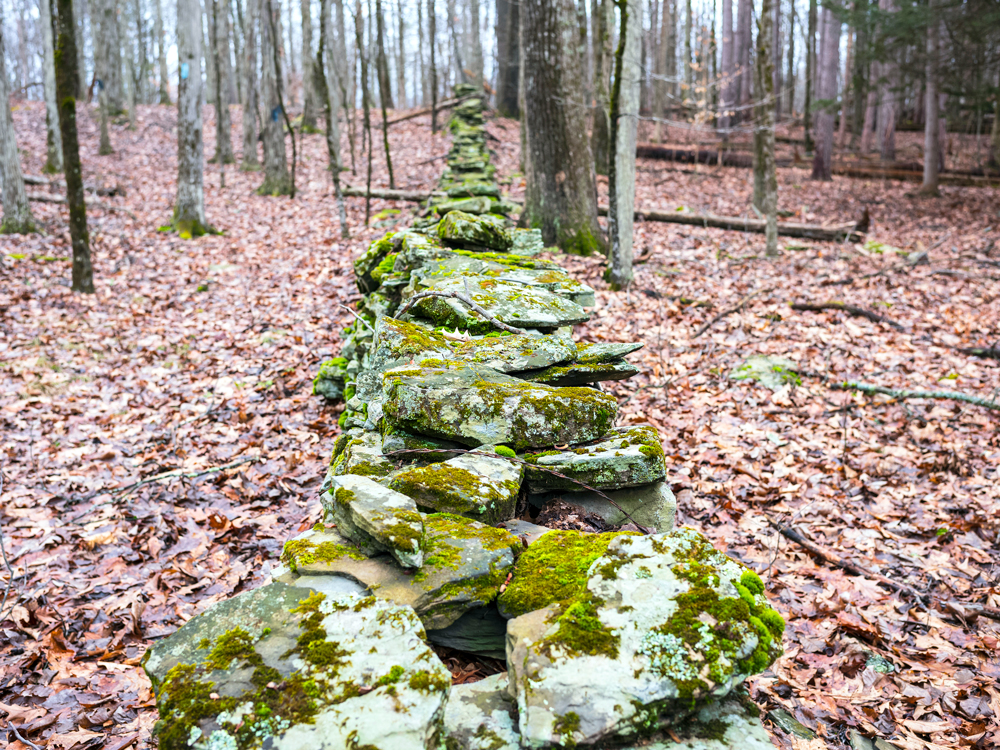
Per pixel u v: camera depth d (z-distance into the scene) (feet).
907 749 9.39
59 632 11.88
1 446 19.57
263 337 27.55
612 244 30.78
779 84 102.99
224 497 16.70
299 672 4.94
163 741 4.60
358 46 48.32
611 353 10.72
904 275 36.65
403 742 4.49
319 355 25.39
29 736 9.66
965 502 16.43
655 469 8.21
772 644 5.36
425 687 4.82
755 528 15.25
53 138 67.26
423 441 8.57
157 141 86.33
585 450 8.32
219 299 32.94
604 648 5.16
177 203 46.37
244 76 71.00
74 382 24.25
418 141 78.48
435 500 7.22
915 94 100.42
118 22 115.44
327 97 40.70
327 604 5.59
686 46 97.19
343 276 35.04
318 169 67.62
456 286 12.56
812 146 88.17
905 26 55.77
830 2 58.34
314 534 7.06
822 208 59.47
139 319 30.37
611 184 29.68
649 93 95.35
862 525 15.52
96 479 17.83
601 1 49.65
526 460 8.21
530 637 5.40
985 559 14.26
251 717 4.63
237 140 88.53
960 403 21.62
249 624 5.43
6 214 44.39
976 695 10.53
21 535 15.34
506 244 17.53
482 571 6.20
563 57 34.19
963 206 59.98
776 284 33.99
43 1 63.67
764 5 46.85
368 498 6.81
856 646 11.60
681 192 59.82
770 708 9.90
